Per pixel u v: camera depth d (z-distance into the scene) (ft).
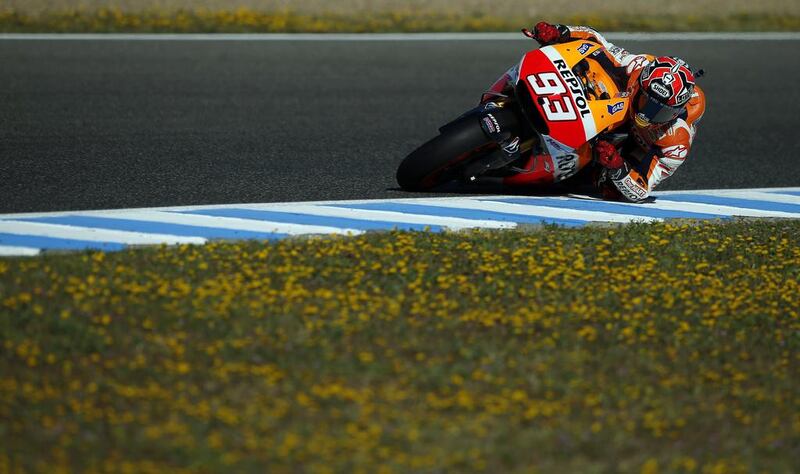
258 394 59.31
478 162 98.68
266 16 196.75
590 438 57.36
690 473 54.80
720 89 166.20
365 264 79.20
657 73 94.89
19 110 129.59
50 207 94.17
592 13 220.84
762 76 176.14
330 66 164.55
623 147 105.19
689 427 59.98
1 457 51.08
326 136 127.34
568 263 83.20
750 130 143.43
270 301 71.41
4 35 170.09
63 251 80.33
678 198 110.52
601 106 96.68
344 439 54.80
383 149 123.34
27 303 68.28
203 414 56.49
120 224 89.61
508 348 67.67
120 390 58.44
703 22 218.79
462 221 95.71
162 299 70.74
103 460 51.67
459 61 173.37
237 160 114.83
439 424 57.26
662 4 237.25
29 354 61.82
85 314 67.67
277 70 159.74
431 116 140.15
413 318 71.26
